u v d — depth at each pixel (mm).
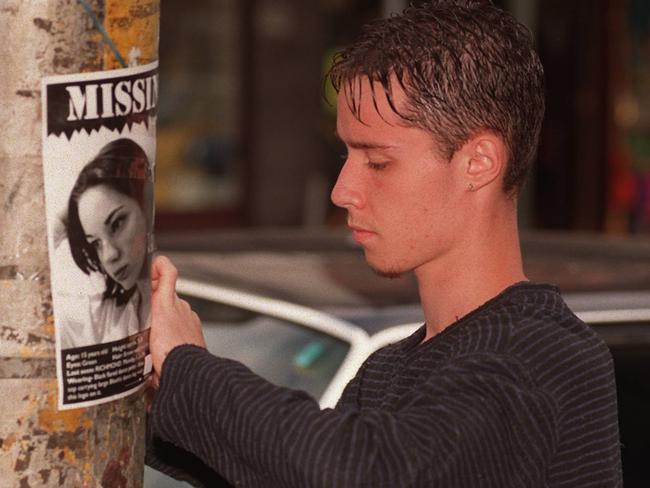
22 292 2809
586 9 19625
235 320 5730
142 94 2934
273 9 18359
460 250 3104
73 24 2785
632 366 5824
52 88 2775
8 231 2791
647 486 5609
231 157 18531
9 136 2770
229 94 18406
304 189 18797
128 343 2951
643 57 19844
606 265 6855
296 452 2738
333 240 7570
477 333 2951
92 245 2852
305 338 5535
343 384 5270
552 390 2879
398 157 3037
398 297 5832
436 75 3016
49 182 2793
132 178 2914
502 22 3135
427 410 2768
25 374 2828
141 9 2906
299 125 18688
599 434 2963
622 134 19922
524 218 19672
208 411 2879
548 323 2969
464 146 3053
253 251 7129
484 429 2750
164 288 3111
